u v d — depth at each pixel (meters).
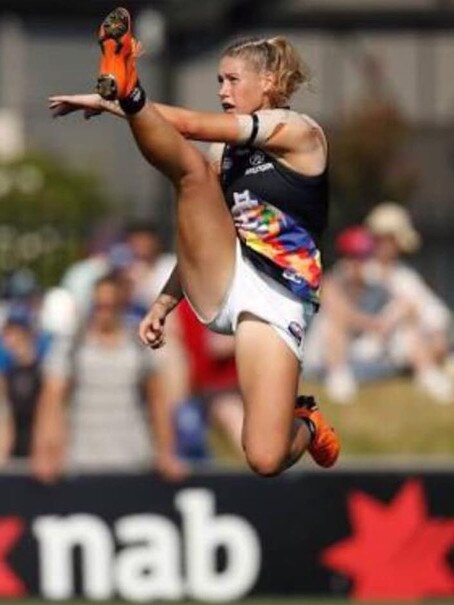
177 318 54.00
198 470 49.97
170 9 75.31
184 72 79.69
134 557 49.81
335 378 60.41
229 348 54.50
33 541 49.69
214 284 30.22
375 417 59.50
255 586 49.94
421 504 50.16
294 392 30.28
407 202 87.19
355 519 50.03
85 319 50.84
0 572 49.66
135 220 64.19
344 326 60.59
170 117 28.75
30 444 52.31
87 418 50.34
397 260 65.12
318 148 30.23
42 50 107.31
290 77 30.59
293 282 30.25
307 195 30.17
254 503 49.94
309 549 50.03
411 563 50.06
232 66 30.58
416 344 60.94
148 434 50.56
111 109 28.22
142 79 81.88
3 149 88.19
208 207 29.77
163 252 65.44
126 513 49.81
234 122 29.30
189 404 54.44
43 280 63.91
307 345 61.00
